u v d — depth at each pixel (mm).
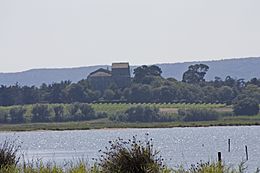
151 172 76188
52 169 81000
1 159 84750
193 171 76375
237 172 75125
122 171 76500
